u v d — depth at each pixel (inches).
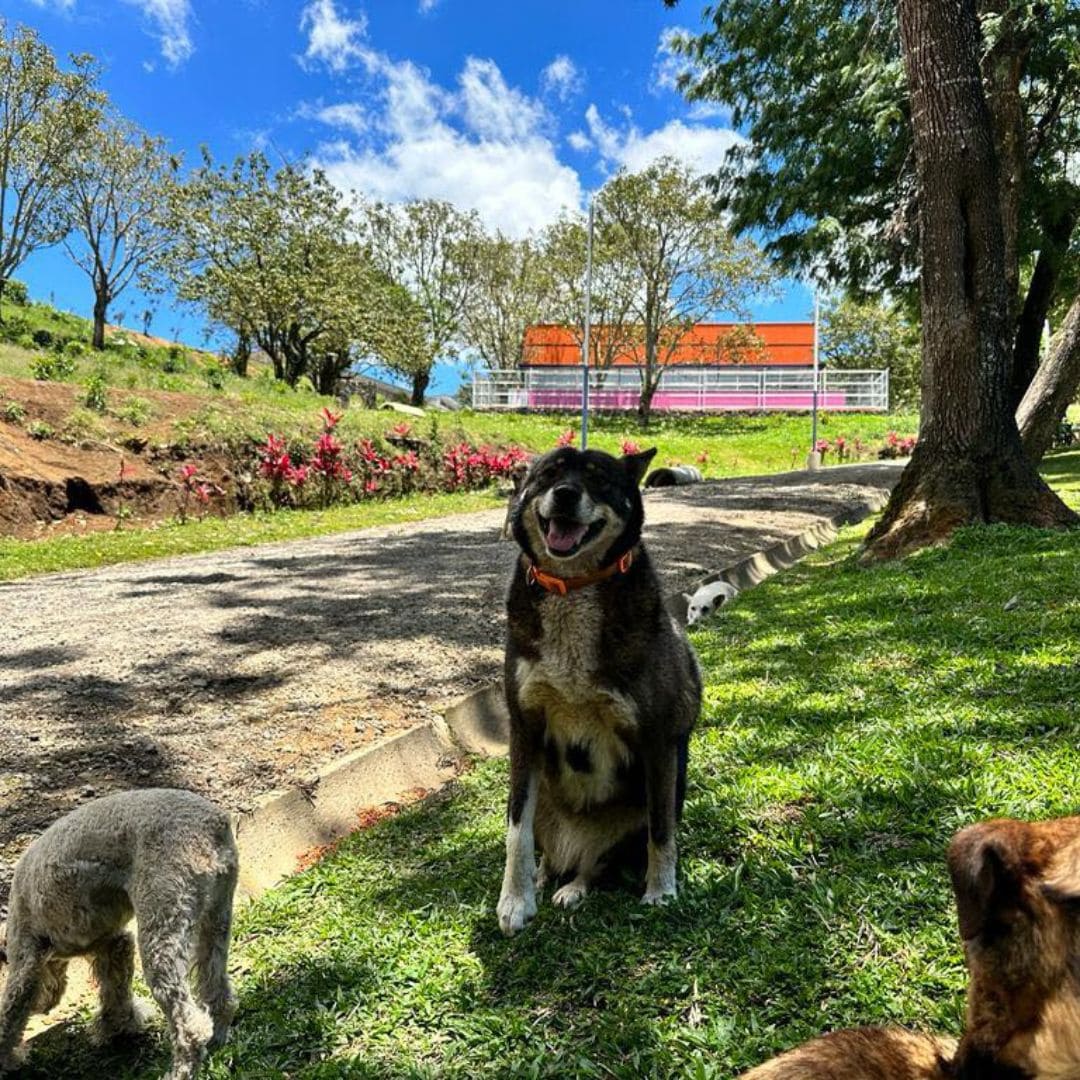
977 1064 51.7
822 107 680.4
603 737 124.8
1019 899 50.1
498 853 145.2
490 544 474.3
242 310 1244.5
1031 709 162.7
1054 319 1109.1
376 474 708.0
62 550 428.5
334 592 337.7
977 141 339.0
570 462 125.7
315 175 1290.6
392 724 200.5
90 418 565.0
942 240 346.3
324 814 166.4
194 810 103.5
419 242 1755.7
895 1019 88.7
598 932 114.3
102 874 100.0
